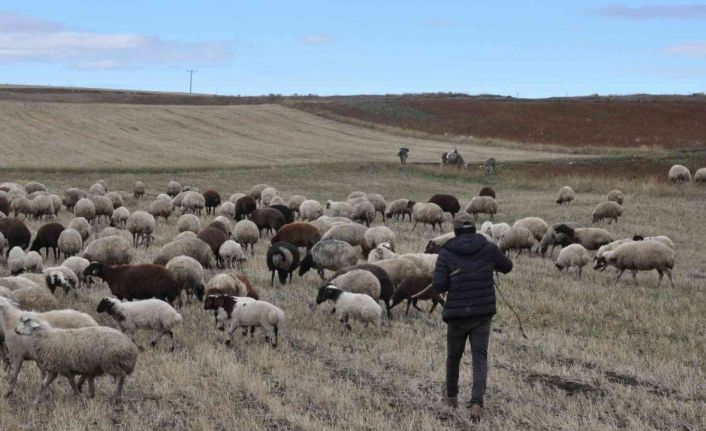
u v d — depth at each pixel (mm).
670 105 86125
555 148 67625
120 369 9633
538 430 8938
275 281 19000
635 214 34625
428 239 26781
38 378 10734
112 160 54875
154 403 9758
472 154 64000
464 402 9836
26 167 49156
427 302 16781
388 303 15469
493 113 87500
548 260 23062
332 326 14312
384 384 10648
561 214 34781
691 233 29156
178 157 58156
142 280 14562
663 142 69750
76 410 9391
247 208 31453
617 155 59031
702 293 17844
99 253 18406
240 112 87000
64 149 59125
